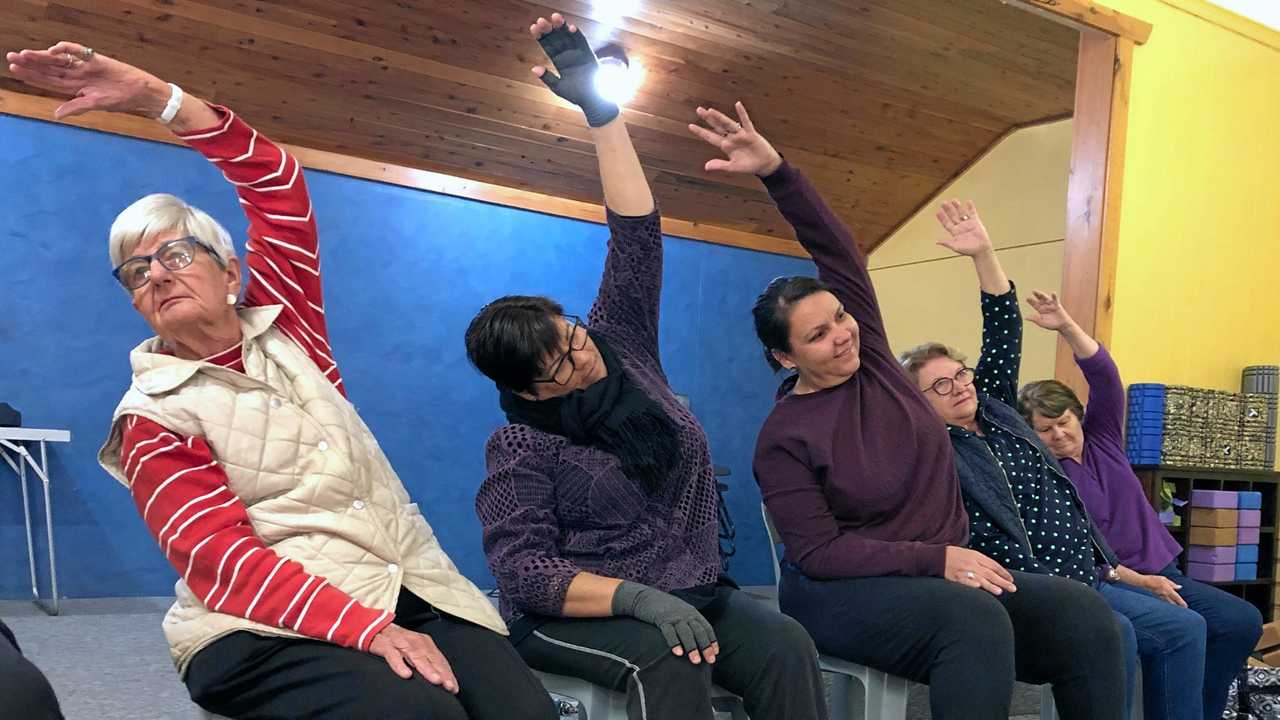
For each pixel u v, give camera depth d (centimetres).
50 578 437
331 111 490
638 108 534
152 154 463
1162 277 380
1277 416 404
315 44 449
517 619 161
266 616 126
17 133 435
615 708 150
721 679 160
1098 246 361
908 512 191
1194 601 258
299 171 158
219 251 142
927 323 671
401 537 145
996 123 624
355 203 524
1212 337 398
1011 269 631
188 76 449
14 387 434
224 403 135
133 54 430
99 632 374
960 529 195
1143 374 374
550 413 165
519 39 471
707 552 168
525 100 511
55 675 301
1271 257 420
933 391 222
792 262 680
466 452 557
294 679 125
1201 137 392
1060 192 607
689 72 519
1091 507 266
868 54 532
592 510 162
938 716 164
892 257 698
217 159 151
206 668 128
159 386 133
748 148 201
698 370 640
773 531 229
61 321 443
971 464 216
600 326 184
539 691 138
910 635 170
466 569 554
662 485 165
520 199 573
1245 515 383
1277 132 420
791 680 152
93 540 448
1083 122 371
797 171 204
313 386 144
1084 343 280
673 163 585
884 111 585
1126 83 365
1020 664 186
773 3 483
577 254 597
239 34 434
